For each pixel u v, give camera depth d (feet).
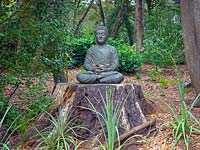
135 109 9.61
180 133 8.44
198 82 12.00
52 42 10.91
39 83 10.36
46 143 8.52
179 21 22.48
